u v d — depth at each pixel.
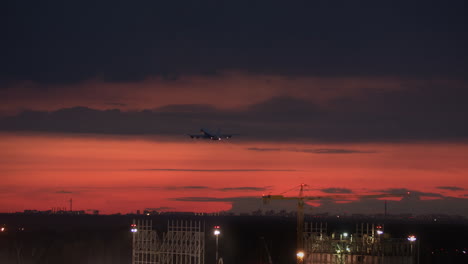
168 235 178.00
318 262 178.00
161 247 177.38
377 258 170.50
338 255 175.00
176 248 175.25
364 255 172.25
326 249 178.25
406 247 176.25
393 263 172.75
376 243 173.00
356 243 176.00
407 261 174.38
